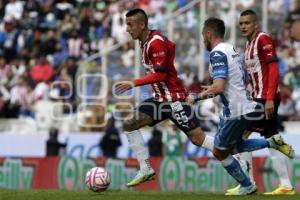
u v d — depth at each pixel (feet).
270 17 173.06
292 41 174.50
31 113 187.83
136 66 170.09
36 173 164.25
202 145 100.42
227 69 92.79
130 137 100.53
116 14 208.85
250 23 100.58
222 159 97.04
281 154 104.99
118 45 179.11
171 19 173.99
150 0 207.10
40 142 173.47
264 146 98.63
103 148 167.43
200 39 170.71
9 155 175.52
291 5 174.81
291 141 157.17
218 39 95.25
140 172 100.53
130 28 97.91
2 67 204.23
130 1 209.26
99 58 179.83
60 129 176.24
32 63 205.67
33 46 211.61
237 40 166.30
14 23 217.97
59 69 197.26
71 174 160.97
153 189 155.22
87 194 95.81
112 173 157.48
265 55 99.19
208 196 93.76
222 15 169.27
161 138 163.32
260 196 94.12
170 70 98.84
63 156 163.94
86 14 212.23
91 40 206.69
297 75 171.73
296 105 167.73
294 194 101.24
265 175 149.38
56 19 216.74
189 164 153.89
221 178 150.82
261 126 99.45
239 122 94.27
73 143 170.50
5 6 222.89
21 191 104.42
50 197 90.53
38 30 215.92
